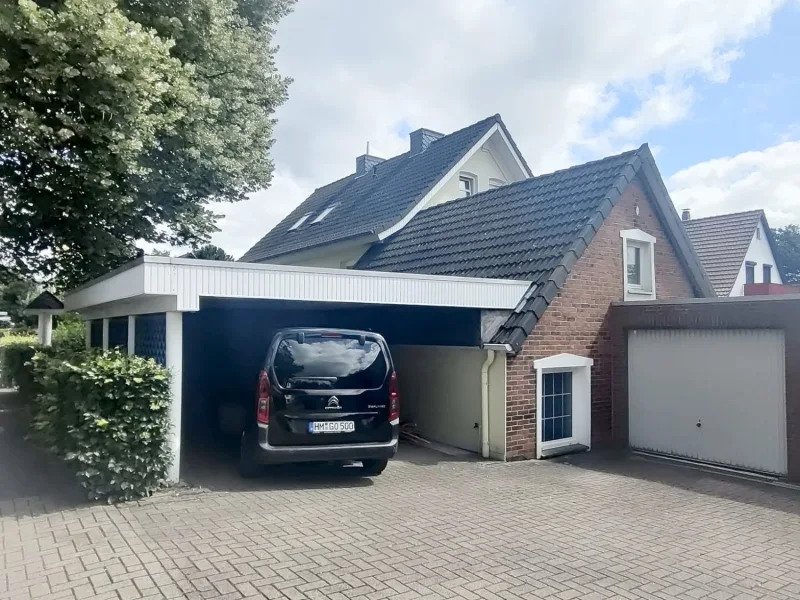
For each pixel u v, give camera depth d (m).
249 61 14.53
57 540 5.46
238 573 4.76
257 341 11.09
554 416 10.43
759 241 28.39
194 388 12.86
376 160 25.59
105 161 11.45
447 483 8.09
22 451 9.66
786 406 8.57
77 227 14.26
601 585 4.70
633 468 9.35
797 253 49.38
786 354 8.58
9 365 18.25
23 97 10.30
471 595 4.45
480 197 14.95
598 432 10.91
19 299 37.19
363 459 8.12
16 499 6.82
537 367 9.98
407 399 11.83
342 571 4.84
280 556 5.15
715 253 26.97
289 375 7.50
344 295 8.16
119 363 6.76
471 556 5.27
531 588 4.60
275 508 6.64
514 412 9.70
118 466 6.65
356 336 8.01
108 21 9.45
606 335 11.14
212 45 13.45
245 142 14.93
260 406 7.34
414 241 15.16
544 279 10.12
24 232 14.27
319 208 24.19
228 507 6.63
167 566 4.88
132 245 15.67
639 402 10.91
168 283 6.97
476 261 12.00
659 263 12.42
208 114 13.59
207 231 16.36
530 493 7.64
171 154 13.66
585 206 11.25
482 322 9.84
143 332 9.42
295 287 7.76
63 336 23.41
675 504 7.22
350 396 7.71
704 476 8.84
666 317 10.31
